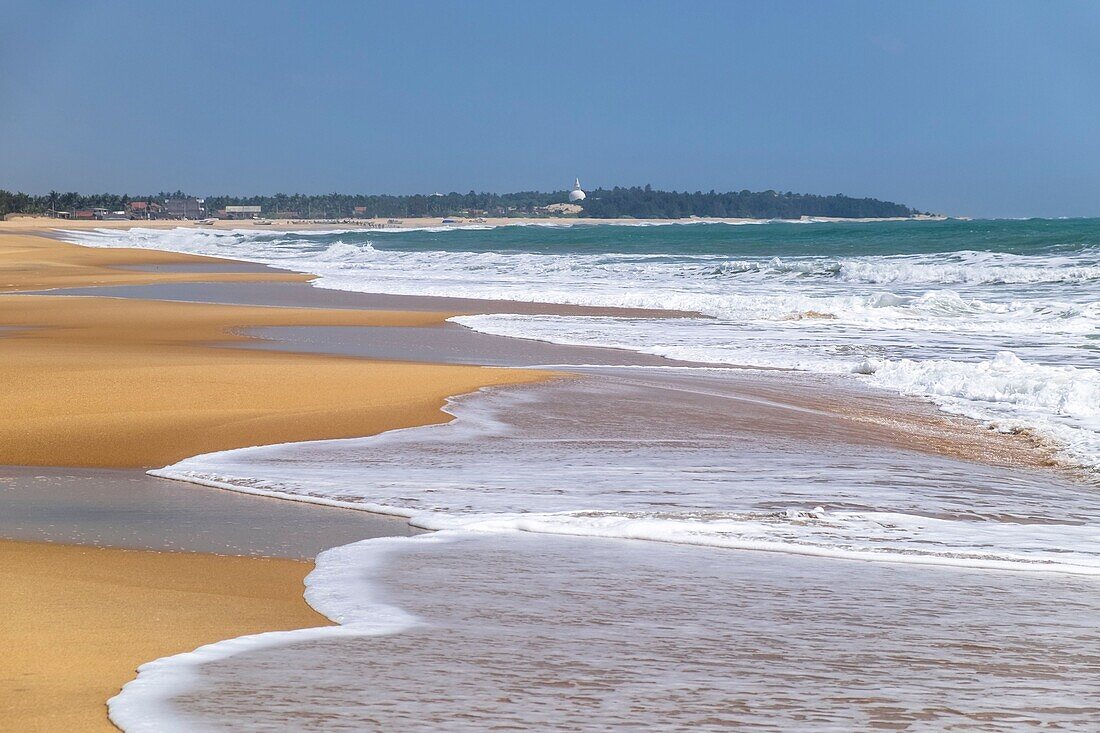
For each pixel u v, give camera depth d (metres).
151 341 29.78
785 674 6.37
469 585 8.56
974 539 10.70
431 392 20.03
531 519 11.04
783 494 12.73
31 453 14.65
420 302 45.62
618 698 5.88
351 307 43.41
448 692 5.93
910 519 11.59
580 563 9.38
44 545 9.99
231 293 50.44
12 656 6.49
